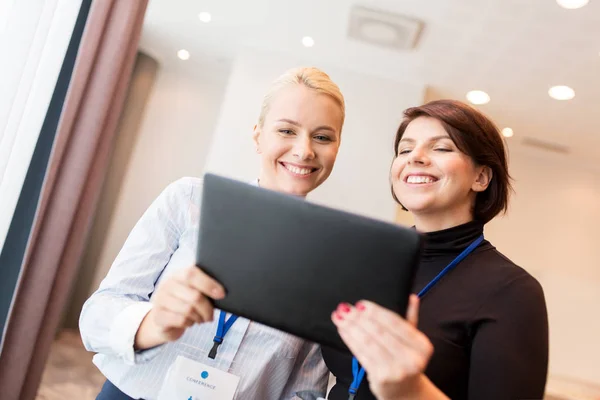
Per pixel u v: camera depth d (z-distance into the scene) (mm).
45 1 1948
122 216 5949
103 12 2082
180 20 4949
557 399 4848
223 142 4871
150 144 6109
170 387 1140
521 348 1024
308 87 1272
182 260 1205
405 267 784
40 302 2035
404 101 4949
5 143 1884
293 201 821
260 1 4191
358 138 4875
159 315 872
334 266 806
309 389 1312
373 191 4789
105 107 2139
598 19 3385
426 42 4195
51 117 2156
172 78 6211
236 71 5008
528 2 3387
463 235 1282
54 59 1995
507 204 1381
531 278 1144
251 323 1208
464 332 1111
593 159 5781
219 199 844
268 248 828
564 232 5914
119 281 1166
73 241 2154
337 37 4480
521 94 4688
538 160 6051
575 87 4336
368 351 751
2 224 1928
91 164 2154
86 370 4301
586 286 5785
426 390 787
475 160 1303
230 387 1147
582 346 5609
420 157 1289
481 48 4098
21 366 2008
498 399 983
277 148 1277
